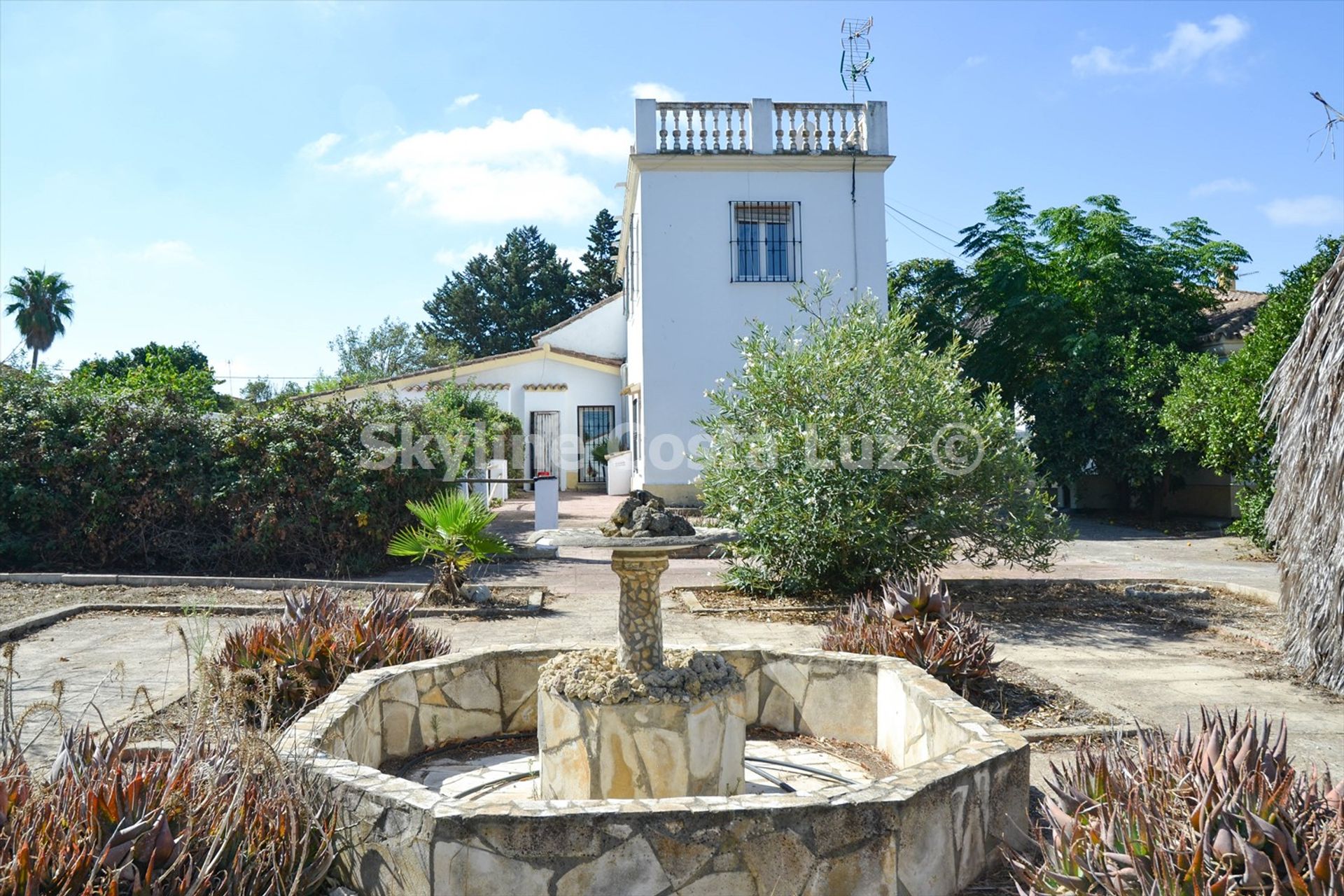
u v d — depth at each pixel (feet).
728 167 61.67
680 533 13.52
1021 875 11.14
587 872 10.14
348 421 40.11
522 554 43.68
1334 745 17.94
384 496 39.24
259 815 10.45
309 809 10.82
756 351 36.22
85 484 37.83
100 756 11.09
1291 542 24.48
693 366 61.57
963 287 78.13
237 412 40.70
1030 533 33.88
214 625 28.53
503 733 18.25
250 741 10.80
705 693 13.50
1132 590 35.14
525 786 15.42
